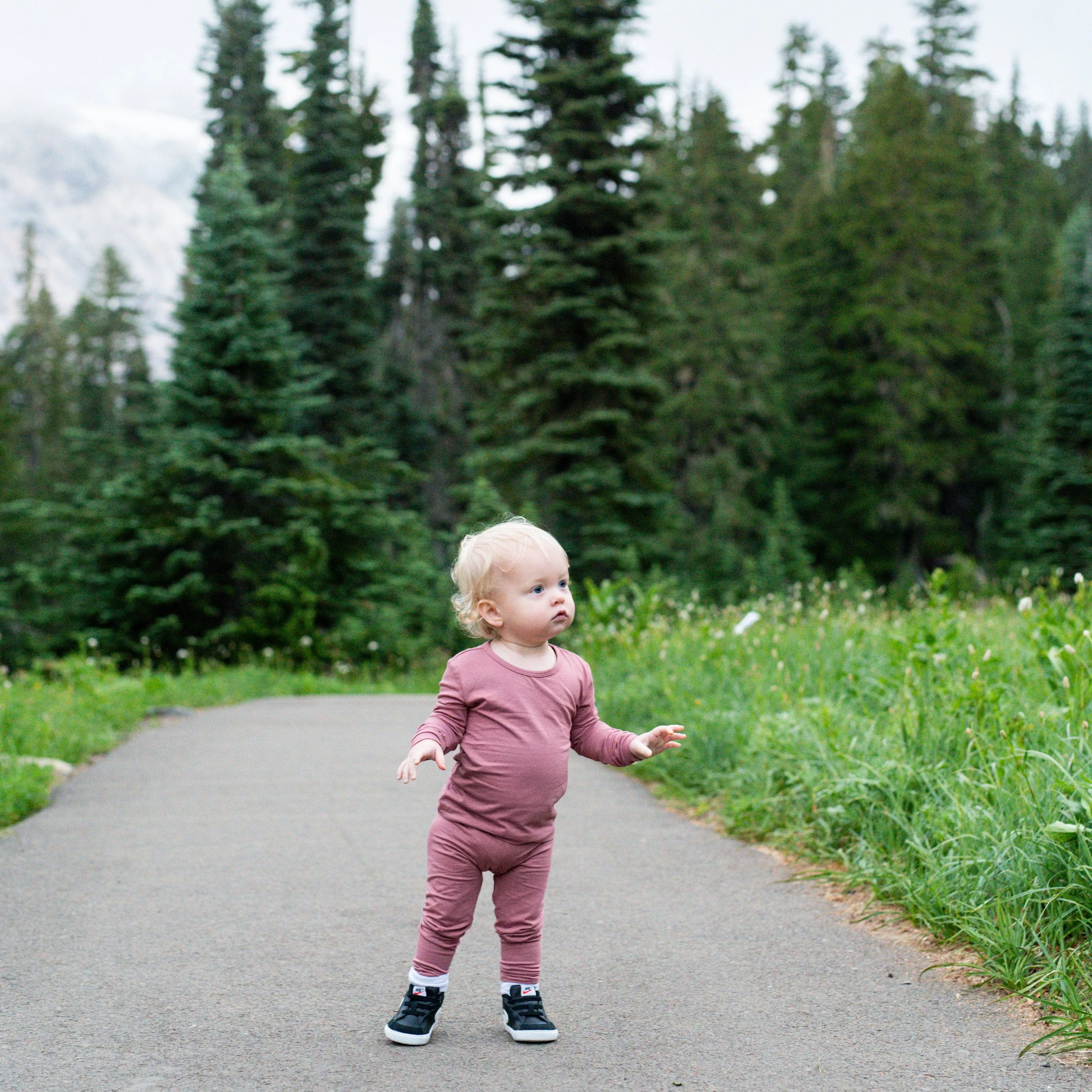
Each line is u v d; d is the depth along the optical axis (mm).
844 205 52531
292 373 22750
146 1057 3012
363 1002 3449
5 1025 3238
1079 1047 2986
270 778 7691
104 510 21406
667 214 27203
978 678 5301
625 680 10219
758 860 5250
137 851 5461
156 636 20891
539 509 26984
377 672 21781
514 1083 2850
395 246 48938
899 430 47344
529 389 25797
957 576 24125
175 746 9406
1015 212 68500
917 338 47812
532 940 3240
